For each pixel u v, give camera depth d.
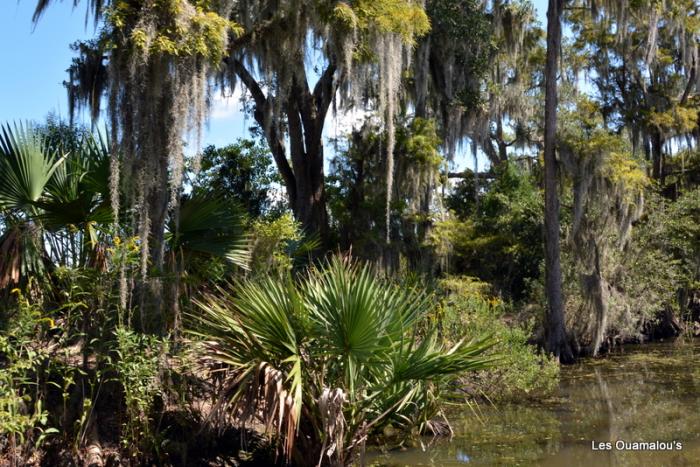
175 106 8.16
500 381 12.61
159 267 8.42
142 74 7.96
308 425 7.61
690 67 28.72
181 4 8.28
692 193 23.61
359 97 13.12
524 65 28.44
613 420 10.98
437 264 19.61
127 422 7.37
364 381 7.63
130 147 7.97
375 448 9.27
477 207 24.72
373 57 12.77
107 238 8.23
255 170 18.05
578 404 12.33
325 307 7.41
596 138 19.17
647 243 21.42
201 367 7.97
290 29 12.01
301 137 17.75
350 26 10.91
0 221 7.92
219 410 7.36
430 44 20.52
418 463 8.59
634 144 28.88
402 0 12.34
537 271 22.88
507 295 22.41
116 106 8.02
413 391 7.56
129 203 8.49
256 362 7.16
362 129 18.62
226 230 9.52
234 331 7.43
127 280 7.89
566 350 18.48
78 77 14.07
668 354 19.12
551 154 19.61
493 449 9.24
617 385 14.30
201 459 7.77
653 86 30.67
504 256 23.09
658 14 23.47
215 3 10.59
